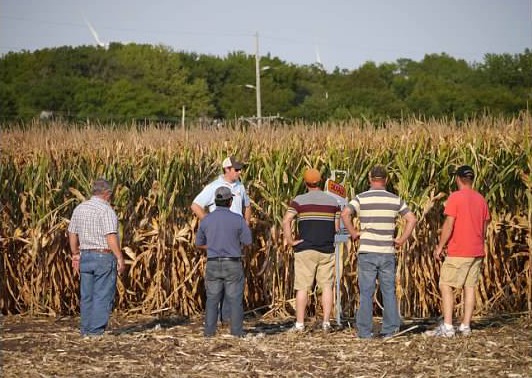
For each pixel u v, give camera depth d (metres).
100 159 35.97
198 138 37.00
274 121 39.84
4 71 173.88
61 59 171.62
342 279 33.94
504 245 34.41
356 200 27.84
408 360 24.50
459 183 28.31
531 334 28.69
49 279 35.66
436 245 33.91
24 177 36.00
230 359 24.84
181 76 174.25
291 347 26.50
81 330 28.81
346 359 24.80
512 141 34.31
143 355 25.41
